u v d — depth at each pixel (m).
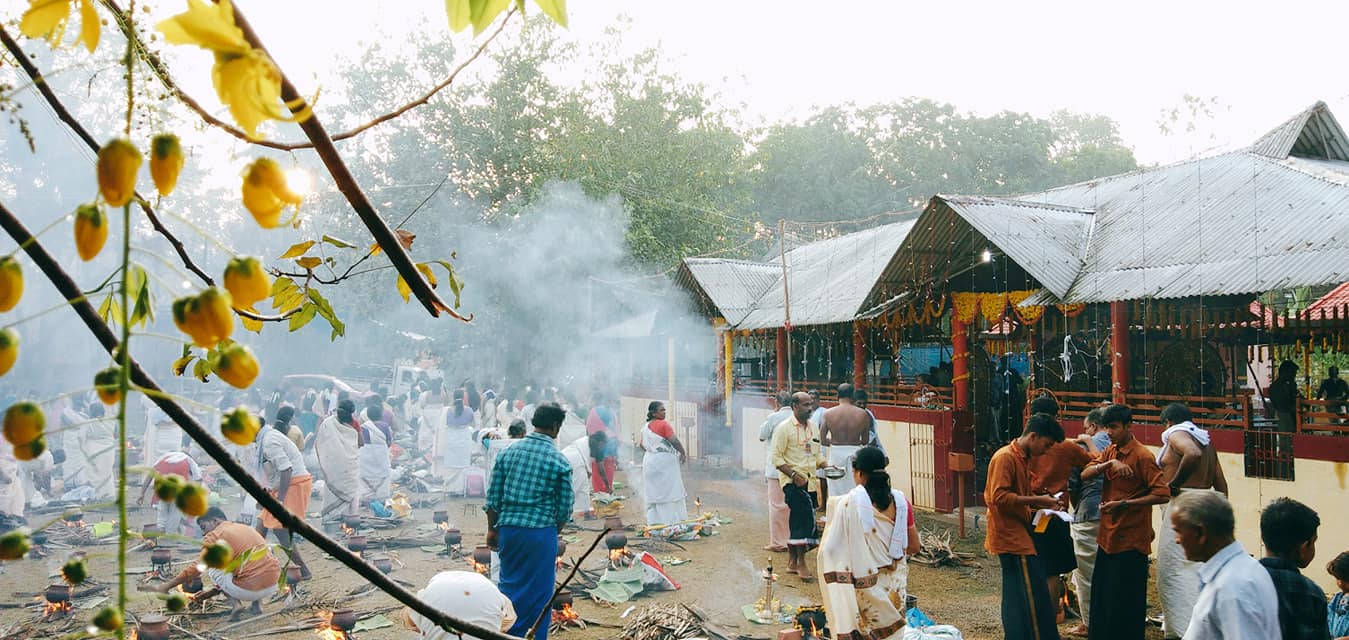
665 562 9.30
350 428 10.26
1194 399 8.88
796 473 8.77
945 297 12.34
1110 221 11.00
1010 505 5.86
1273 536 3.80
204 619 7.14
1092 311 11.70
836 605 5.30
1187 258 9.06
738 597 8.02
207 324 0.73
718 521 11.54
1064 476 6.34
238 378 0.77
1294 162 9.95
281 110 0.67
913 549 5.42
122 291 0.73
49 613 7.23
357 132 1.03
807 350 16.78
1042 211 11.29
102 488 12.16
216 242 0.79
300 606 7.52
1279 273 7.77
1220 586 3.54
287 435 8.59
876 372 16.27
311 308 1.52
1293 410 8.40
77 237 0.71
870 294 12.41
